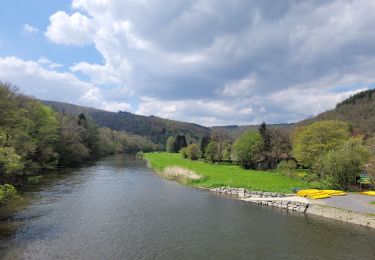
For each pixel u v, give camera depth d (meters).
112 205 42.31
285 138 97.75
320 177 62.22
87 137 118.94
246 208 42.44
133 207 41.69
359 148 55.41
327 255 26.59
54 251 25.69
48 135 73.19
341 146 60.09
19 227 31.30
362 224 34.84
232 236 30.89
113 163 108.50
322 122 73.25
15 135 50.97
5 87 57.38
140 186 58.91
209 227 33.62
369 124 138.50
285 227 33.94
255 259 25.61
